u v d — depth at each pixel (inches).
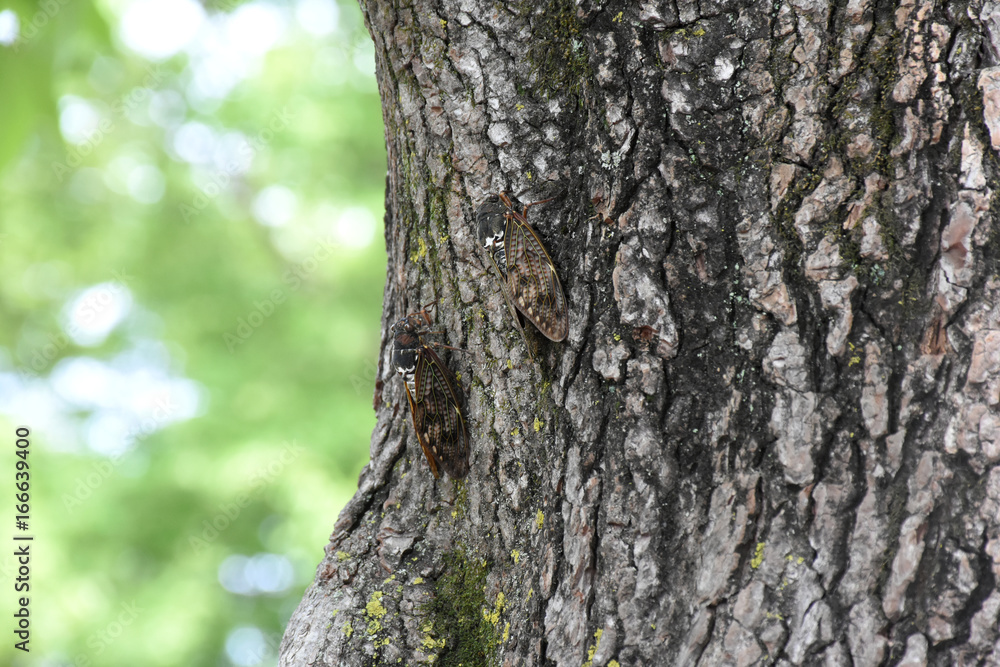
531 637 92.2
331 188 233.3
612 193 92.0
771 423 91.1
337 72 235.1
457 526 93.8
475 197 93.4
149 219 238.5
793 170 91.2
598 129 92.1
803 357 91.0
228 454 190.7
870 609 90.5
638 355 91.7
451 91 93.4
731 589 91.0
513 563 93.2
